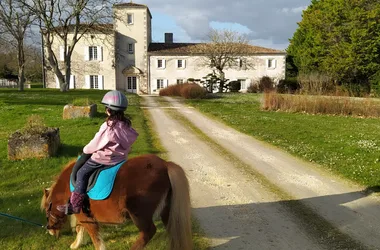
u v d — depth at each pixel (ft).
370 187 28.14
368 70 152.76
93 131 47.26
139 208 15.05
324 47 168.04
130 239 19.19
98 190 14.88
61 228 18.12
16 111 65.36
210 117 71.20
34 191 25.40
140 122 59.98
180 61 195.72
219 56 178.81
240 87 182.80
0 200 23.75
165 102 102.17
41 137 33.42
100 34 185.06
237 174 31.94
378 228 21.24
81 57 188.96
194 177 30.89
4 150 36.88
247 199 25.81
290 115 75.25
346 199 25.94
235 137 49.98
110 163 15.20
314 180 30.25
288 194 26.91
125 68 193.77
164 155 38.37
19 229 19.79
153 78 195.52
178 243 14.87
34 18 130.72
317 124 62.18
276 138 48.52
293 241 19.58
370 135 51.39
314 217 22.79
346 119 71.61
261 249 18.70
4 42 146.00
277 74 199.11
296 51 211.82
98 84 191.01
